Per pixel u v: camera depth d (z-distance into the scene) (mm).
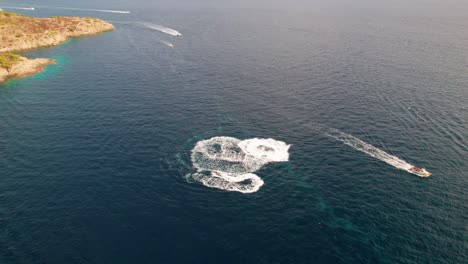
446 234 55156
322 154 75062
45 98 100938
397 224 56969
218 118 89688
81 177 66938
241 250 52344
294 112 93250
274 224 57094
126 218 57688
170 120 88312
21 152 74062
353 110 94125
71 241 53125
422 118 89812
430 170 70125
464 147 77625
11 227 55125
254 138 80688
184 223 56938
